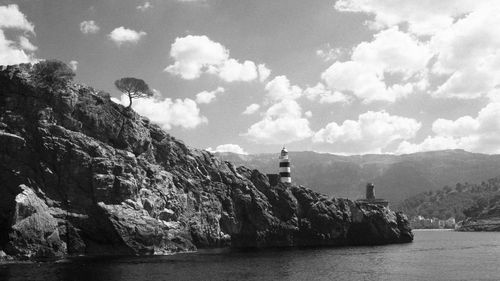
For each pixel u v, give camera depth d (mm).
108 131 127875
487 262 118438
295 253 134500
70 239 109625
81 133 120875
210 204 148625
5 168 109500
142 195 123500
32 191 107562
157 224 120625
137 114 144250
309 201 177000
